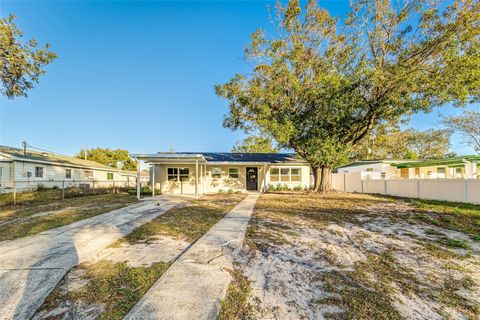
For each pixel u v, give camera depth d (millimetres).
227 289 3043
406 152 29031
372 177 17578
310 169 19125
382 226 6523
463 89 9703
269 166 18641
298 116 13945
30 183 15805
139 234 5633
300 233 5832
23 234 5582
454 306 2832
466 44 10070
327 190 16297
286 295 3000
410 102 11211
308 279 3457
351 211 8844
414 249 4730
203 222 6977
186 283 3119
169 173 18156
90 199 12930
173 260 4023
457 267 3906
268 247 4797
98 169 23500
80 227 6309
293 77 12438
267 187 18359
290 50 13203
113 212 8688
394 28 12359
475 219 7164
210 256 4168
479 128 18688
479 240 5250
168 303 2635
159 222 6953
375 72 11266
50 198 12688
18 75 10141
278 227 6402
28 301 2734
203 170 18203
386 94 12000
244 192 17547
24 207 10031
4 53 9508
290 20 13148
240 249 4660
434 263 4062
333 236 5586
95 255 4172
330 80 11922
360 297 2984
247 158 19406
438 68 10625
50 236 5402
